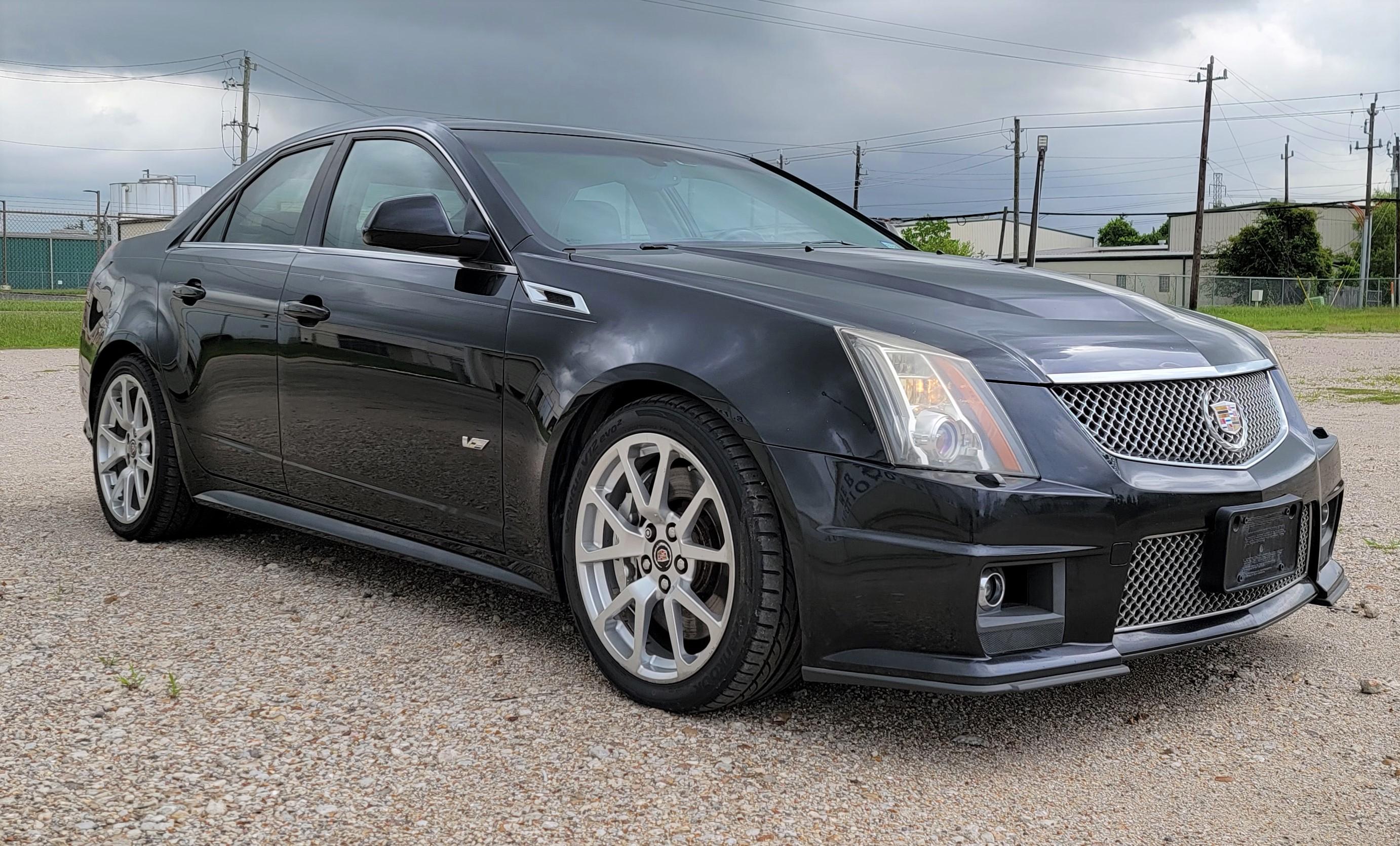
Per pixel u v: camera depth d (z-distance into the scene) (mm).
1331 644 3154
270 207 3775
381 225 2932
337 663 2805
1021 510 2217
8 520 4332
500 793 2123
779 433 2334
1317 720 2596
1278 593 2742
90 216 28375
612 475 2656
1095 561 2309
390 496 3162
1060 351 2424
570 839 1959
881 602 2258
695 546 2482
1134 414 2426
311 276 3393
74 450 6090
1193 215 66500
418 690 2635
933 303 2590
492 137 3355
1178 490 2381
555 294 2781
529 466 2764
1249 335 3010
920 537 2217
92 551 3877
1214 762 2363
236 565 3723
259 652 2871
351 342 3193
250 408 3551
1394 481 5715
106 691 2572
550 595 2820
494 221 3025
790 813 2088
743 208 3545
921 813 2102
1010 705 2660
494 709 2533
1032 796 2186
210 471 3764
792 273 2781
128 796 2055
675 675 2521
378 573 3650
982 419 2260
